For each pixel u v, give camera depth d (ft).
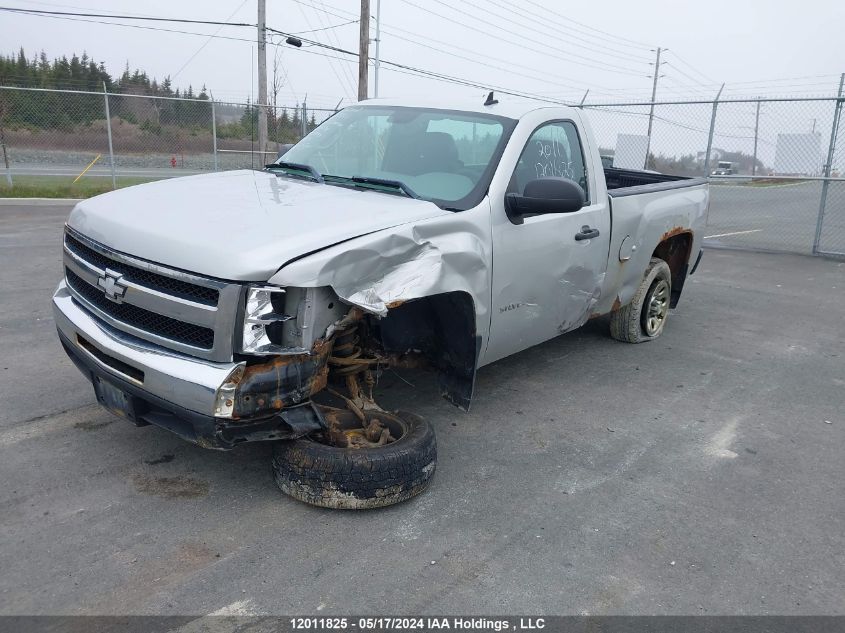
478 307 12.80
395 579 9.95
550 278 15.06
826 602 10.03
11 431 13.67
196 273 9.98
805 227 50.21
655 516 12.06
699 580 10.37
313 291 10.12
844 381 19.44
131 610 9.03
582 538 11.26
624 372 19.34
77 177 70.74
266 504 11.63
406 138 15.25
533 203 13.17
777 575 10.60
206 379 9.77
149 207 11.95
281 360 10.23
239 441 10.34
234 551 10.36
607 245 17.19
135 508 11.31
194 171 69.77
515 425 15.44
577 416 16.16
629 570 10.50
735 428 15.99
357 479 11.13
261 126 62.49
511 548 10.87
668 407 17.02
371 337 12.21
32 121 67.72
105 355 11.18
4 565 9.73
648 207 18.99
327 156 15.81
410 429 12.25
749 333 23.86
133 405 10.93
